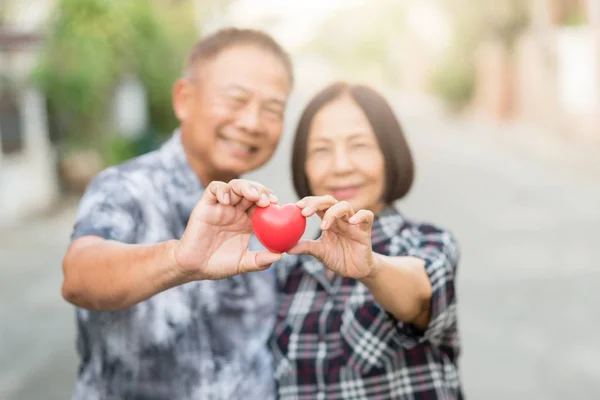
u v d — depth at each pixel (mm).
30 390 4262
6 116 10367
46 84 10516
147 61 12289
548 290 6043
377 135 1817
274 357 1807
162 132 14203
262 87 1816
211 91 1808
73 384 4332
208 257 1288
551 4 19875
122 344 1663
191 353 1688
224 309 1744
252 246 1969
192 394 1683
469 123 24906
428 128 25281
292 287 1883
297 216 1372
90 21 10742
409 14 41219
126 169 1738
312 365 1733
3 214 10172
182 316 1683
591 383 4176
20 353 4961
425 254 1656
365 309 1695
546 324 5203
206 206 1273
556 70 19312
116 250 1376
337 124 1821
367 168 1816
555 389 4098
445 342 1726
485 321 5285
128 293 1341
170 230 1729
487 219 9461
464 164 15883
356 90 1843
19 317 5902
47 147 11070
